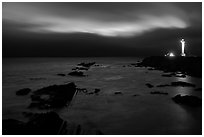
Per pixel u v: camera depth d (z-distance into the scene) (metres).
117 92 30.48
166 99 26.30
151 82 40.75
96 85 38.91
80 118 19.52
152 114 20.59
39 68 80.19
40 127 15.15
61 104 23.05
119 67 81.31
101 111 21.73
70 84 32.16
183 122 18.16
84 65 90.56
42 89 29.12
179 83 35.34
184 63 56.91
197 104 22.91
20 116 20.03
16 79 48.00
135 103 24.78
